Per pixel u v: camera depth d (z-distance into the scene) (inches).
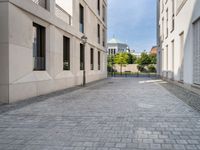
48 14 472.1
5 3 338.0
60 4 641.0
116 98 400.5
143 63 2213.3
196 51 442.0
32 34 413.4
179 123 226.1
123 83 780.6
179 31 600.7
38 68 455.2
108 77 1298.0
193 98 390.6
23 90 381.7
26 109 300.7
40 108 307.7
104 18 1214.3
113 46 3503.9
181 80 600.7
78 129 208.7
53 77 505.4
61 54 555.2
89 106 322.3
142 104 335.0
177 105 323.6
